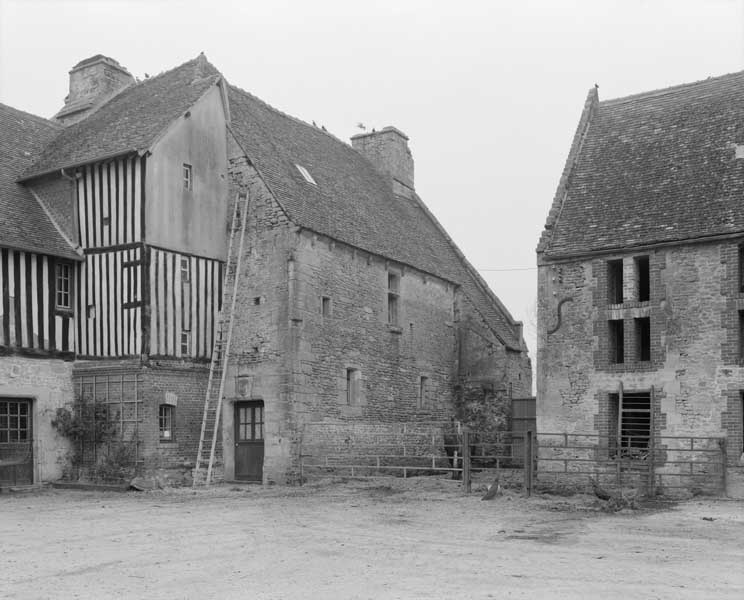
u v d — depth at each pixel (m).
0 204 19.19
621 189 18.45
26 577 8.94
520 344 26.75
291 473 18.73
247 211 20.17
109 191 19.33
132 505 15.59
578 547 10.52
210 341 20.06
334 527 12.43
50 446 18.86
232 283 20.16
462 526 12.45
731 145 18.02
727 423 15.74
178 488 18.31
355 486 18.05
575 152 19.81
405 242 24.52
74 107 23.77
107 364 18.92
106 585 8.49
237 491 17.73
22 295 18.52
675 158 18.50
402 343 23.11
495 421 24.09
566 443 16.39
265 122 23.33
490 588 8.12
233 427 19.92
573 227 18.08
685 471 16.00
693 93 19.94
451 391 25.38
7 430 18.27
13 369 18.20
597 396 17.02
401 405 22.78
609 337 17.14
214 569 9.26
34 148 21.83
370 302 21.92
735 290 15.95
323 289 20.17
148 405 18.44
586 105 20.88
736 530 11.91
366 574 8.88
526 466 16.03
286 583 8.47
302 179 21.89
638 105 20.52
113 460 18.50
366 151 28.83
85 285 19.44
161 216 19.09
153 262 18.84
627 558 9.70
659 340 16.55
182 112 19.67
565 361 17.47
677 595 7.75
